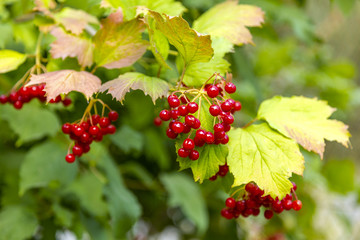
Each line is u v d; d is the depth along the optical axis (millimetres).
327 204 1201
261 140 582
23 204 782
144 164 1055
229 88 569
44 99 641
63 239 889
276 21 859
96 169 810
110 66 611
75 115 754
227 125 571
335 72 1384
